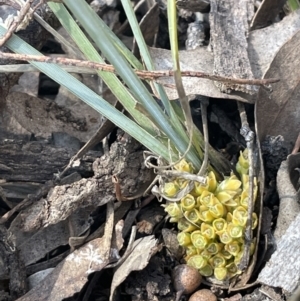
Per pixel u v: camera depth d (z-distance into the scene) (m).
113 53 0.11
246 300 0.12
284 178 0.13
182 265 0.13
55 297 0.13
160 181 0.13
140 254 0.13
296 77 0.13
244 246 0.12
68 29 0.12
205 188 0.13
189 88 0.13
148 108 0.12
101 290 0.13
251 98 0.13
